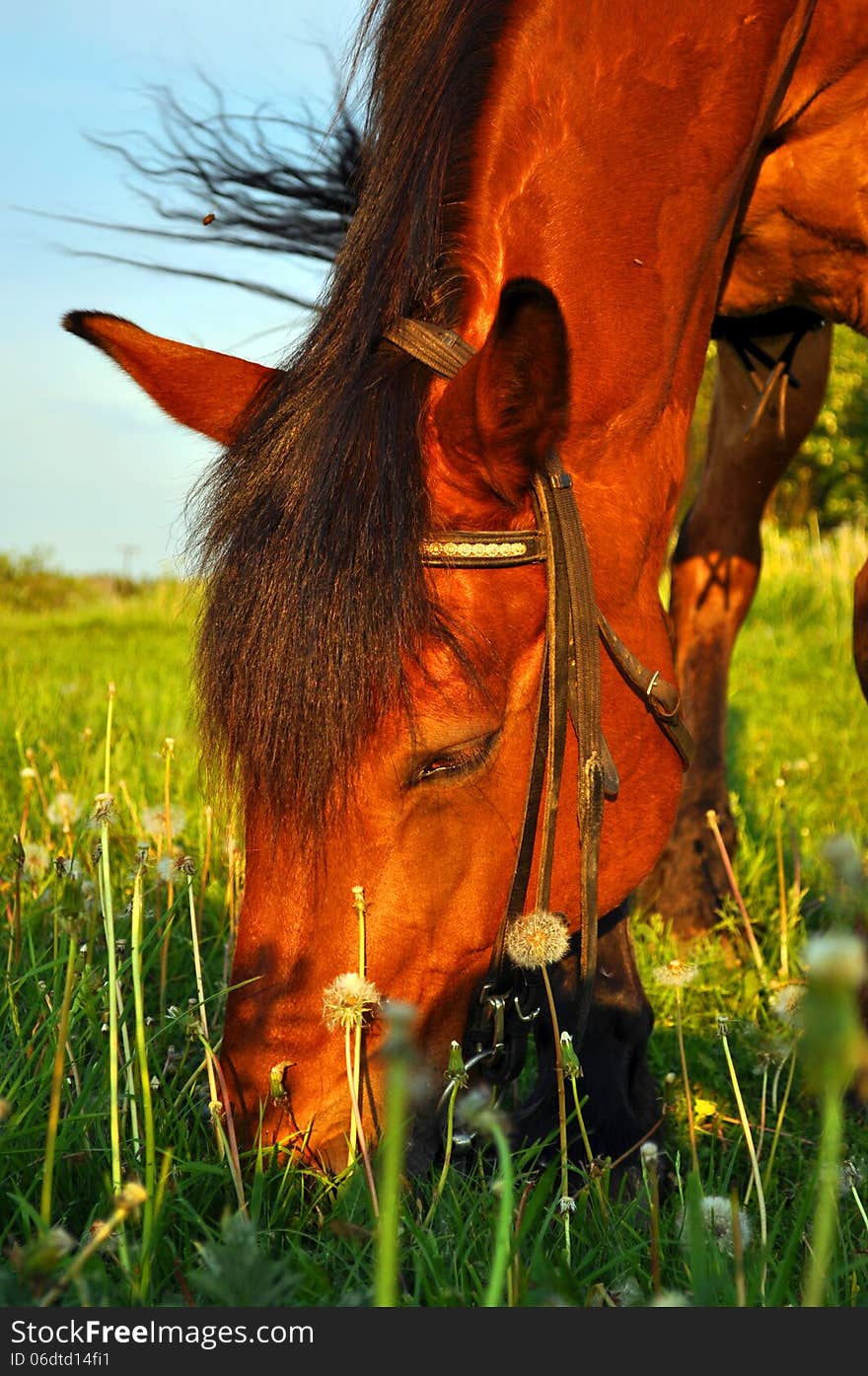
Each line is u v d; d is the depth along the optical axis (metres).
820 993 0.64
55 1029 1.93
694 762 3.62
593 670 1.86
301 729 1.62
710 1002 3.01
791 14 2.27
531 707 1.81
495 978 1.82
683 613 3.71
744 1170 2.12
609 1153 2.10
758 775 5.03
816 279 2.68
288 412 1.81
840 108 2.46
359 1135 1.65
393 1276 0.91
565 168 1.98
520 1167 1.76
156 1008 2.61
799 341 3.00
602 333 1.96
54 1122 1.43
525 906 1.86
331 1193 1.65
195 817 3.90
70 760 4.59
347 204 2.66
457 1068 1.56
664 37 2.07
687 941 3.42
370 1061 1.70
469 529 1.76
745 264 2.74
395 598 1.64
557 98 2.00
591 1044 2.15
